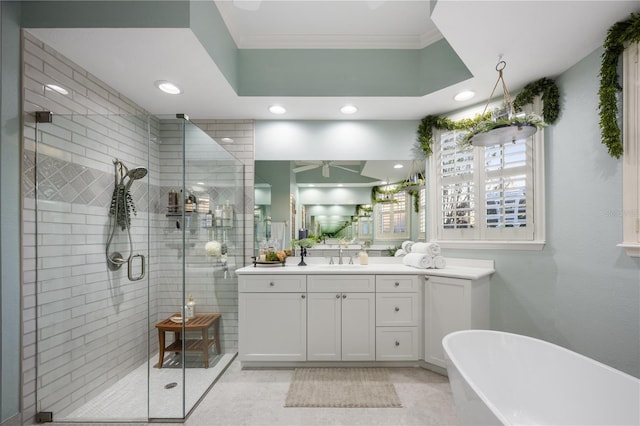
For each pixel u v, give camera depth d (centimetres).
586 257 190
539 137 221
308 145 299
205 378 216
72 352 189
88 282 195
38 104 177
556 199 210
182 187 195
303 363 249
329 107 268
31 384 173
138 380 193
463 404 134
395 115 287
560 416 150
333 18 221
